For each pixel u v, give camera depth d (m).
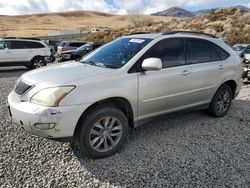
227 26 36.94
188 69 4.86
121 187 3.32
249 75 9.55
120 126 4.10
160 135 4.83
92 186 3.34
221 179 3.48
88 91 3.73
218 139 4.70
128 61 4.26
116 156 4.07
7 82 10.89
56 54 25.52
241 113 6.11
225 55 5.70
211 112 5.69
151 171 3.66
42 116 3.53
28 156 4.05
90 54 5.16
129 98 4.11
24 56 15.84
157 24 53.75
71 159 3.98
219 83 5.48
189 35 5.15
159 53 4.57
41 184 3.37
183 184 3.38
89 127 3.80
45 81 3.79
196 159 3.98
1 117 5.79
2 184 3.36
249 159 4.01
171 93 4.65
